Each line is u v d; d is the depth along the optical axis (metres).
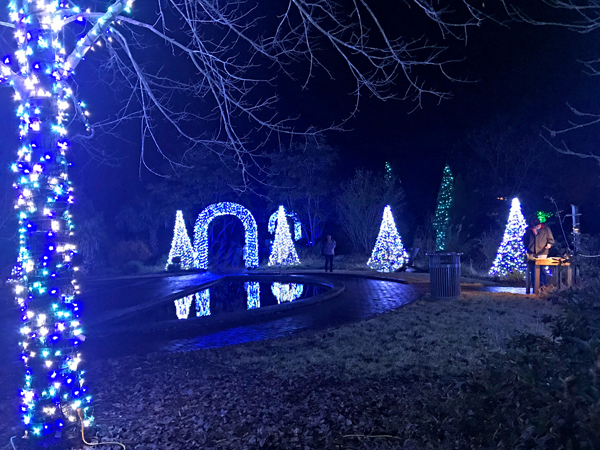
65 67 4.21
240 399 5.19
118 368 6.70
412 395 4.79
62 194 4.09
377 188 24.81
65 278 4.13
